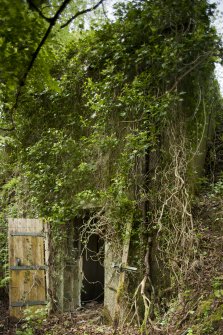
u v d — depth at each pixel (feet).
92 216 20.40
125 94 19.69
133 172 18.86
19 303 20.70
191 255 16.46
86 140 21.30
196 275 15.70
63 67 23.16
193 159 18.63
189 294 15.28
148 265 17.56
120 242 18.70
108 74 20.54
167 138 18.53
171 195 17.53
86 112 22.07
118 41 20.20
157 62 18.81
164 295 17.13
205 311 13.87
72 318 20.08
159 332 14.98
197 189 18.97
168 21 18.92
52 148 21.90
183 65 18.66
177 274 16.62
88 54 21.98
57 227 21.70
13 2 7.81
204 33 18.51
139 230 18.24
